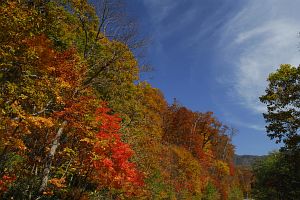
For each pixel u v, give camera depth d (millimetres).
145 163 34125
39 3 17109
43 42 14961
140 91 36438
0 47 13461
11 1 14039
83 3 19922
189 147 70812
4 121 12844
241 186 106062
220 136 87875
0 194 17062
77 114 17000
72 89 16922
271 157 34062
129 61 21969
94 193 22297
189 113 76812
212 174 76250
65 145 19438
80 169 19953
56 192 20406
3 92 13680
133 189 24906
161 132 58250
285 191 26406
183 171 54625
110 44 21422
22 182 19391
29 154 19875
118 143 18250
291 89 21062
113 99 28094
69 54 16969
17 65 14062
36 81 14406
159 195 35500
